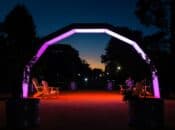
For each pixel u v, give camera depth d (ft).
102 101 92.73
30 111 47.37
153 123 46.06
